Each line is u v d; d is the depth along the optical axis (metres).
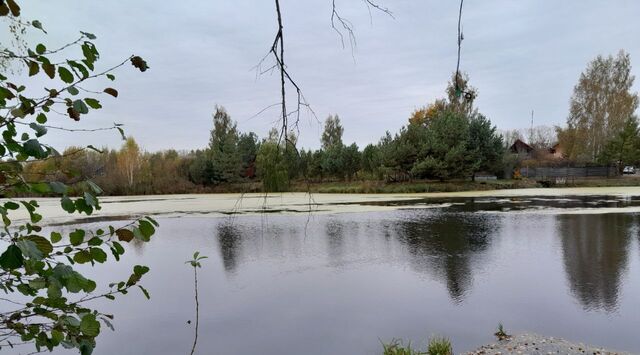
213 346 5.36
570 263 9.12
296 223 16.56
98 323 1.46
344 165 41.16
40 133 1.30
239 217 19.20
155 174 44.84
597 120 44.41
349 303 6.86
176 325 6.09
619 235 12.32
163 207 25.39
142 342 5.50
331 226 15.52
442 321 5.95
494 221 15.82
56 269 1.35
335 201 26.77
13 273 1.44
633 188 33.62
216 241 12.99
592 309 6.27
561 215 17.16
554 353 4.76
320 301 7.00
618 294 6.93
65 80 1.43
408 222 16.12
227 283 8.20
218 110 51.09
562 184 36.31
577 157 44.75
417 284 7.83
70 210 1.35
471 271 8.65
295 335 5.63
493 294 7.11
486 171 36.44
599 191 31.16
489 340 5.25
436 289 7.49
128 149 42.34
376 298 7.07
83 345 1.46
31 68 1.40
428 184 33.91
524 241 11.73
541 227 14.14
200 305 6.94
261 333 5.73
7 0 1.31
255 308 6.74
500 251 10.52
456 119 32.84
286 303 6.95
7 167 1.33
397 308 6.55
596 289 7.24
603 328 5.52
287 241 12.66
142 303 7.09
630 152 38.50
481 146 33.41
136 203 29.22
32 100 1.39
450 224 15.33
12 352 4.89
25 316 1.48
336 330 5.76
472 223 15.41
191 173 45.47
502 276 8.22
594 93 44.72
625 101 43.91
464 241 11.97
